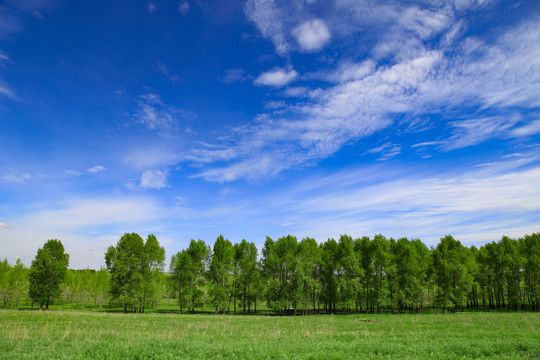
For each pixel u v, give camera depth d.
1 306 85.50
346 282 65.00
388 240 76.88
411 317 49.38
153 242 66.94
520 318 41.53
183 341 20.27
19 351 16.77
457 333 26.95
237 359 15.90
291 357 16.05
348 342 22.20
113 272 63.56
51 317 43.62
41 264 68.00
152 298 66.00
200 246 68.62
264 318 50.78
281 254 72.00
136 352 16.42
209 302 65.19
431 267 71.81
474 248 86.31
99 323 36.94
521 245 73.88
